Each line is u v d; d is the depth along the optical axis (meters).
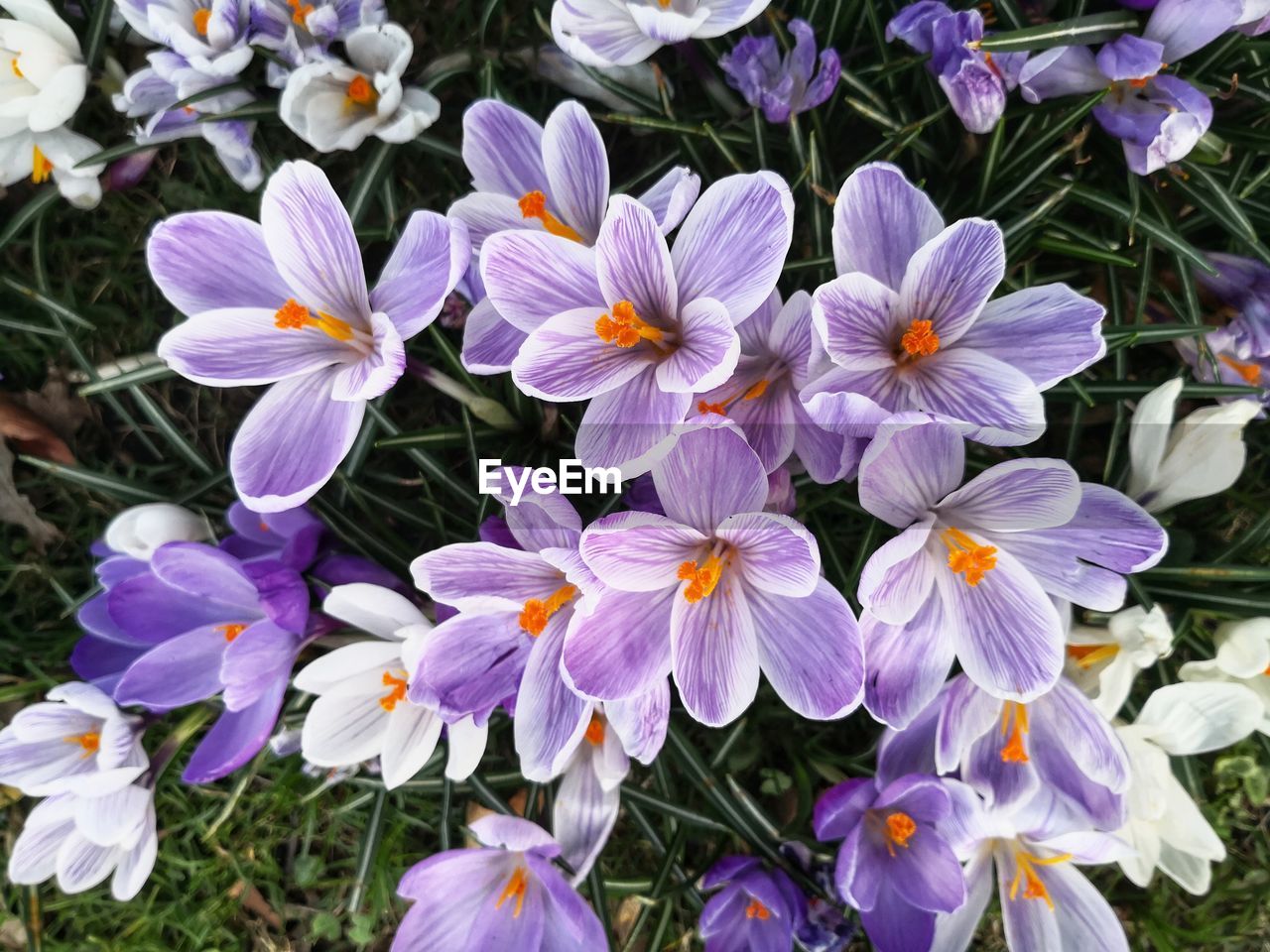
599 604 0.22
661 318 0.22
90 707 0.27
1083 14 0.28
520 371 0.21
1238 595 0.27
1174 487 0.26
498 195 0.24
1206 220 0.29
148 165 0.33
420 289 0.23
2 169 0.30
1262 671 0.26
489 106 0.25
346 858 0.37
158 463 0.35
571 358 0.22
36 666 0.34
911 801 0.26
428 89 0.31
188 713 0.33
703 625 0.22
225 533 0.32
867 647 0.23
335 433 0.24
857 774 0.32
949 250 0.21
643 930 0.36
